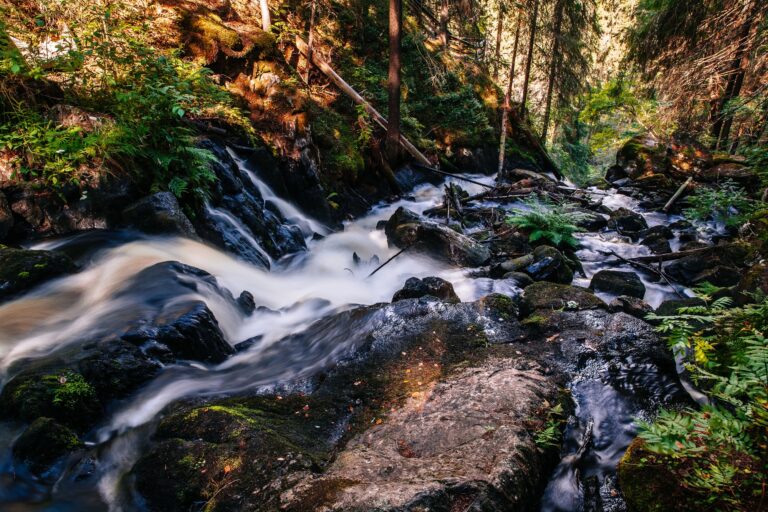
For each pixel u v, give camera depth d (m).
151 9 8.97
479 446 2.75
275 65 10.14
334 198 10.09
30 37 6.77
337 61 13.14
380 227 9.62
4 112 5.65
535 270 6.74
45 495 2.86
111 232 5.69
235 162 7.82
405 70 15.20
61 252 4.95
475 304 4.94
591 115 16.98
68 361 3.58
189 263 5.57
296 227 8.11
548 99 19.19
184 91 6.83
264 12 11.12
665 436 2.19
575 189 12.90
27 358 3.71
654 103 14.26
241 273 6.17
